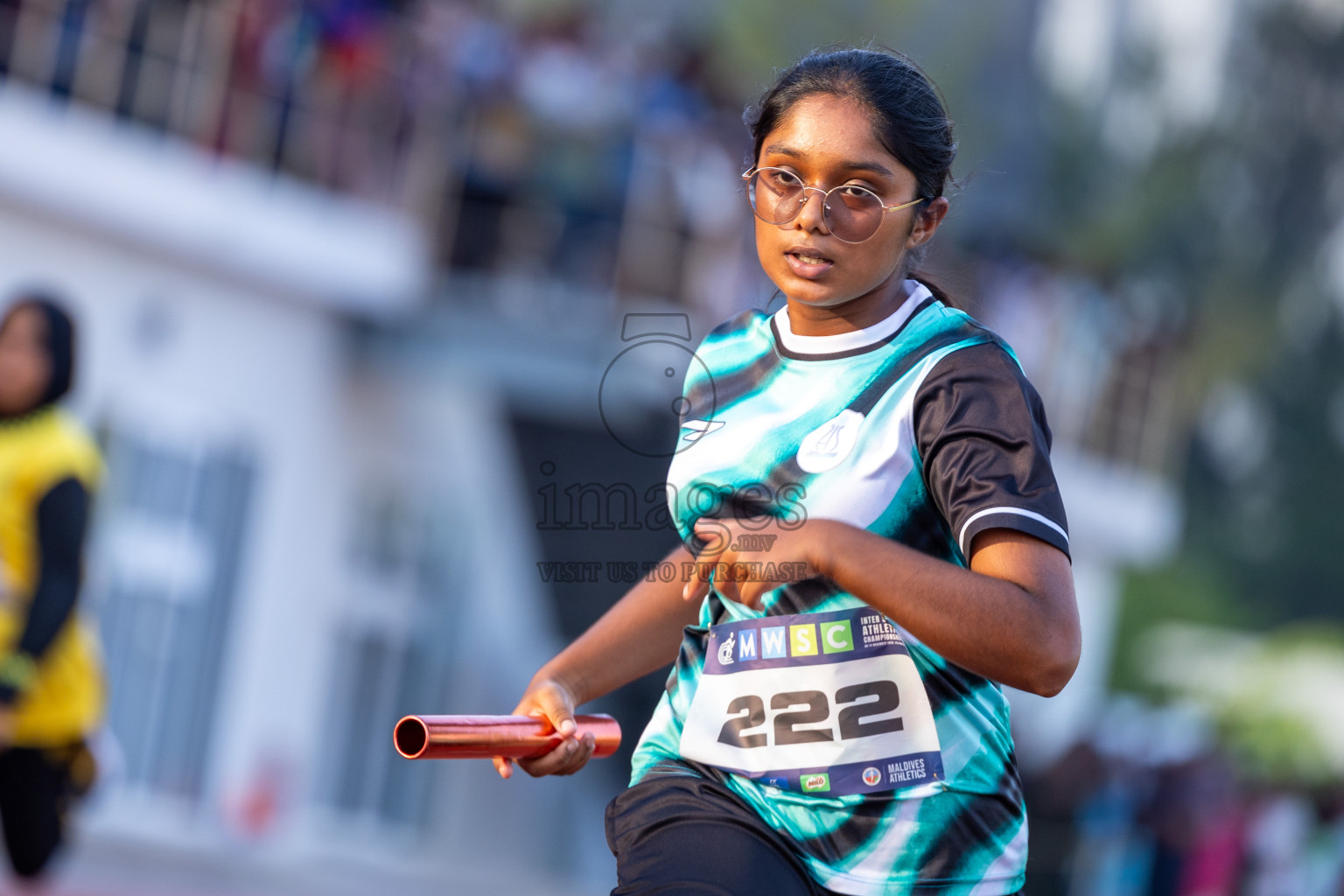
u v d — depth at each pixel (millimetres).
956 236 35438
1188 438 67000
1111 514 42500
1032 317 37750
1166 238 61500
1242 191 64562
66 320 12000
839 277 5070
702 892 4762
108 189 24672
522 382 29016
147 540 25641
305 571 28141
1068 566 4551
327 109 27766
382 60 28281
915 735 5016
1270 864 25422
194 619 26391
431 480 30391
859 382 5086
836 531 4582
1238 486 69188
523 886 29484
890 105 5062
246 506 27188
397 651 29688
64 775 11930
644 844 5094
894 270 5223
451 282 29406
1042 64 56750
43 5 24312
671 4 43969
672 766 5363
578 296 28969
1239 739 37594
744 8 47781
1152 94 61812
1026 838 5156
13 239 23953
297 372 28047
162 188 25312
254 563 27297
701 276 29031
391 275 28656
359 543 29188
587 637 5949
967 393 4859
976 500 4633
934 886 4961
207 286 26562
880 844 4973
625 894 4898
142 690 25531
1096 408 41344
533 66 29031
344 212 27922
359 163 28359
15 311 11859
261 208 26641
